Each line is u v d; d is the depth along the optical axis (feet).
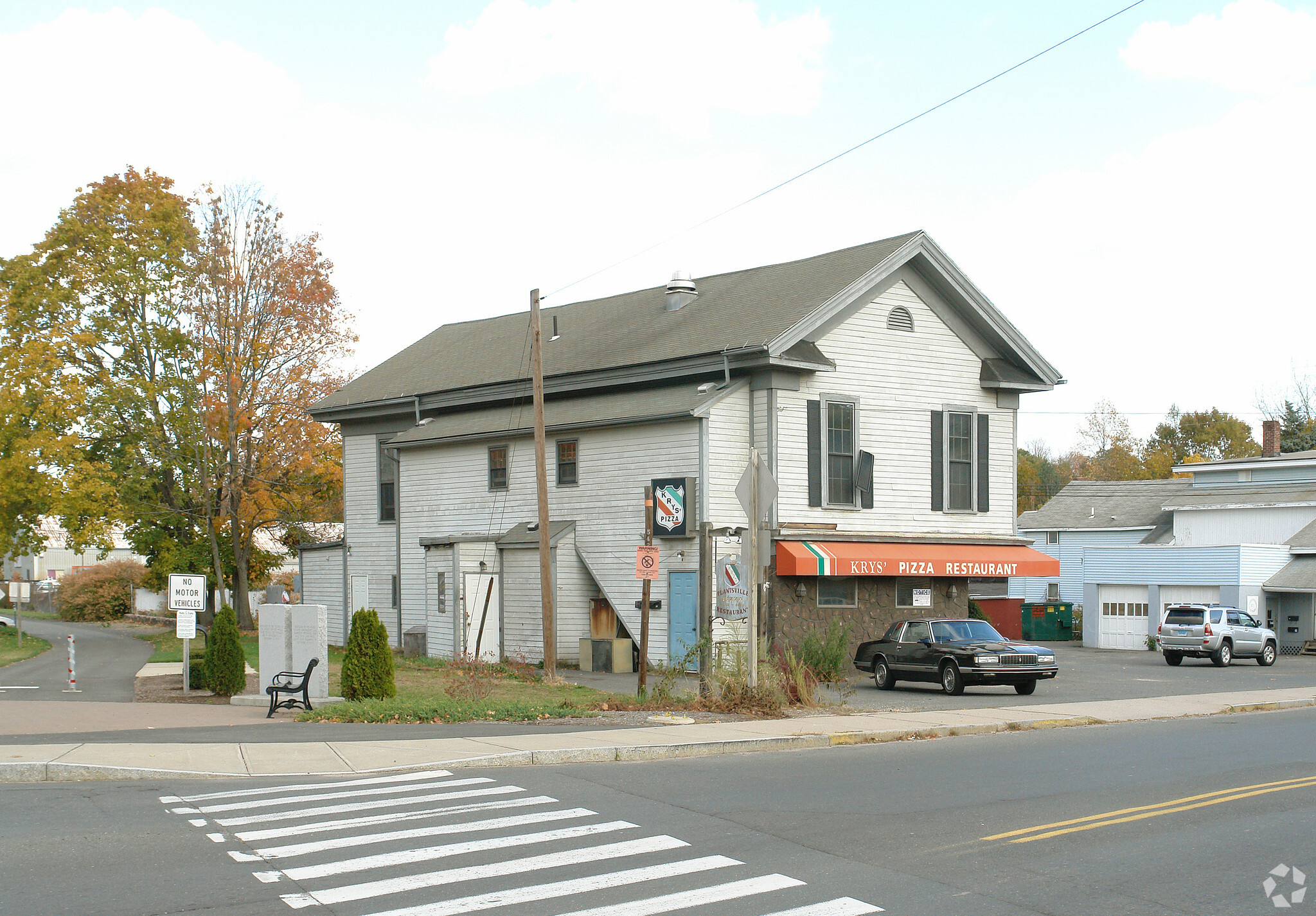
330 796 37.86
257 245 136.05
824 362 94.79
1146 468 301.22
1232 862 29.53
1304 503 165.27
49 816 34.14
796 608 93.81
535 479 105.09
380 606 124.06
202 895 25.46
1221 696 78.89
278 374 138.72
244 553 147.33
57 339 131.85
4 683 81.61
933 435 104.63
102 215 136.56
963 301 105.81
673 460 93.45
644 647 66.69
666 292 117.08
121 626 183.73
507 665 93.91
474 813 34.99
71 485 128.98
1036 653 80.53
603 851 29.99
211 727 55.36
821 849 30.66
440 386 118.32
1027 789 40.22
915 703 73.87
